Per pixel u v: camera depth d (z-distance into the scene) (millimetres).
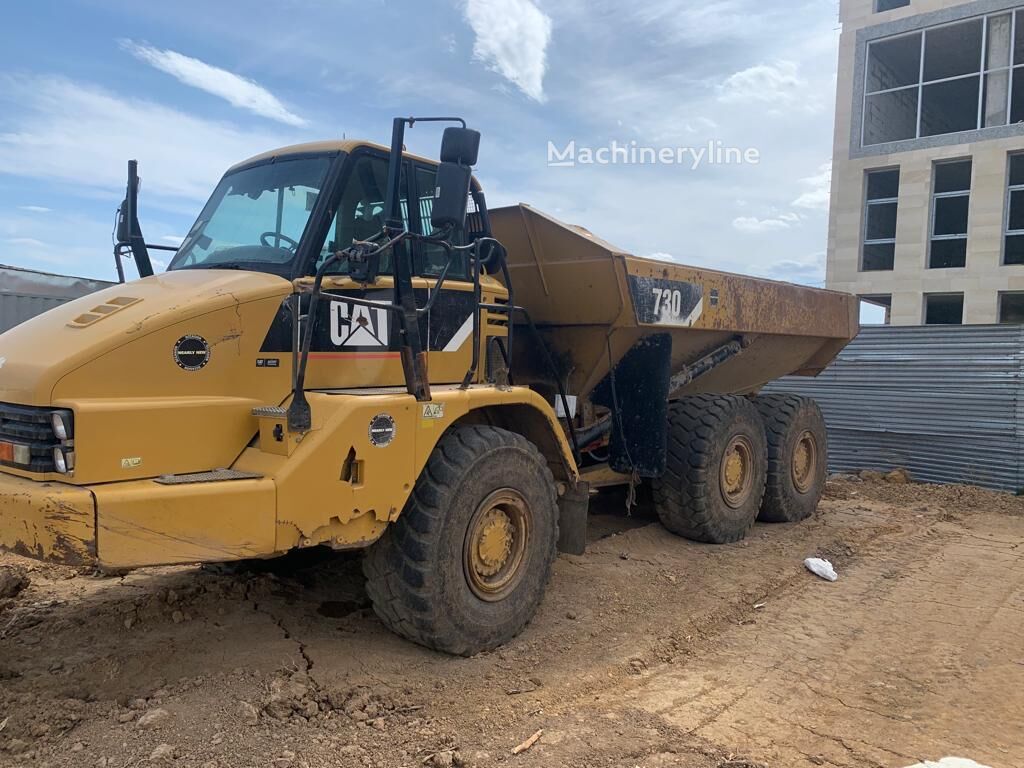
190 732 3107
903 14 26062
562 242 5434
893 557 6434
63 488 2945
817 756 3172
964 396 10242
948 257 25891
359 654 3949
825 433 8102
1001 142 24234
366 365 3959
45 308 11375
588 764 3045
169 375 3312
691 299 5938
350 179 4078
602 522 6984
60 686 3434
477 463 3988
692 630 4613
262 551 3264
